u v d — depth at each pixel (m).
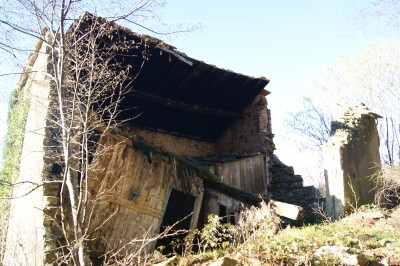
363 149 10.27
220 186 8.45
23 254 7.34
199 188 8.41
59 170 7.03
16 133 9.64
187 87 10.98
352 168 9.77
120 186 7.37
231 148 12.72
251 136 12.23
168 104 10.94
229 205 8.42
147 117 11.33
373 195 10.05
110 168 7.28
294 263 5.17
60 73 5.48
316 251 5.55
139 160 7.75
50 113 6.54
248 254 5.43
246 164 11.48
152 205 7.75
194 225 8.19
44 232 6.14
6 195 9.33
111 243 7.09
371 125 10.83
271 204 7.50
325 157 10.00
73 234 6.23
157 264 5.59
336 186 9.55
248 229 6.54
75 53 5.80
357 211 9.17
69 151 5.66
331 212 9.55
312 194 11.59
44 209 6.22
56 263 5.90
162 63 10.06
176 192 8.93
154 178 7.86
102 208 7.09
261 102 12.24
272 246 5.52
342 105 11.11
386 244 6.21
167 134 12.02
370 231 7.07
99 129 7.07
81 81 6.36
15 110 9.97
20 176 8.95
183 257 5.90
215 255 5.69
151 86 10.63
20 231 7.92
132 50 9.38
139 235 7.48
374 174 9.81
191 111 11.59
